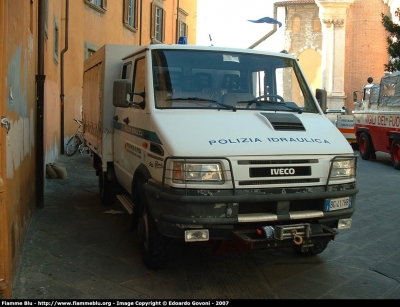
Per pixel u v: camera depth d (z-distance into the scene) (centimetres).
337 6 3334
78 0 1560
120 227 658
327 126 512
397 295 457
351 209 477
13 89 460
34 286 446
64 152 1482
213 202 414
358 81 3550
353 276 506
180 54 541
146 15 2236
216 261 539
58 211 735
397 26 1725
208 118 477
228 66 545
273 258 556
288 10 3938
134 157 551
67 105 1527
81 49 1608
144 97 519
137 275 485
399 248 608
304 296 450
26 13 584
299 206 454
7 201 409
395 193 1005
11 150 444
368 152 1681
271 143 443
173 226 425
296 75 581
